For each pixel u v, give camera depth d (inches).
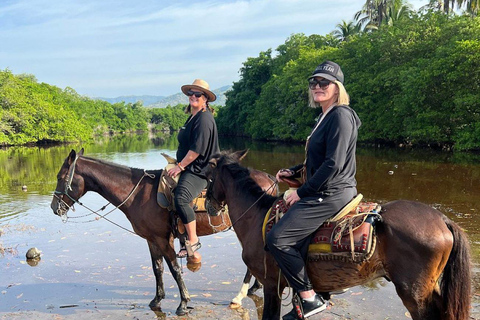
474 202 377.4
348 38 1545.3
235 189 146.6
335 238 112.8
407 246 106.8
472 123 808.3
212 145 179.8
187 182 176.9
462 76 802.2
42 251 276.8
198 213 184.2
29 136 1824.6
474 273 203.9
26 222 361.1
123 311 185.0
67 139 2057.1
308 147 119.6
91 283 219.1
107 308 188.5
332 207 115.5
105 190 190.1
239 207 144.3
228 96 2429.9
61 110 2119.8
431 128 859.4
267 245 121.2
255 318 174.6
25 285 217.3
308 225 116.0
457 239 108.0
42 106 1939.0
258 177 184.5
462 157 770.2
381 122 1053.2
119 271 236.5
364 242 108.8
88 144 1907.0
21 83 2181.3
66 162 192.5
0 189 552.1
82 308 188.9
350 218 114.6
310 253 118.3
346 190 116.7
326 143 113.8
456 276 106.7
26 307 190.5
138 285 215.8
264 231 126.9
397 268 108.7
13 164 919.0
